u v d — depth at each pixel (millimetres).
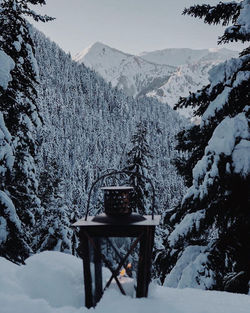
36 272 3324
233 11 8164
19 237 10406
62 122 174375
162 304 2979
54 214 21312
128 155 19812
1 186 10219
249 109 6812
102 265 3055
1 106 10125
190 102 8398
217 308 3117
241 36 7270
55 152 116375
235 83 6789
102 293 3082
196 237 7969
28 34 10547
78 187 75000
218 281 7297
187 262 7887
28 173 11273
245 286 7039
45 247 20578
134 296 3088
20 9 10477
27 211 11727
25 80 10812
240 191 6906
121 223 2990
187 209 8016
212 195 6879
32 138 11328
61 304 3010
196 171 6863
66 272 3426
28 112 11180
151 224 2957
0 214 9438
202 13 8406
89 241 3029
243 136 6379
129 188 3178
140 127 20031
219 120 7441
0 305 2697
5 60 8398
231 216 7453
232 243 7469
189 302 3234
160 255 8930
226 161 6355
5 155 8602
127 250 3004
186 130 8820
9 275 3277
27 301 2787
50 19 10797
